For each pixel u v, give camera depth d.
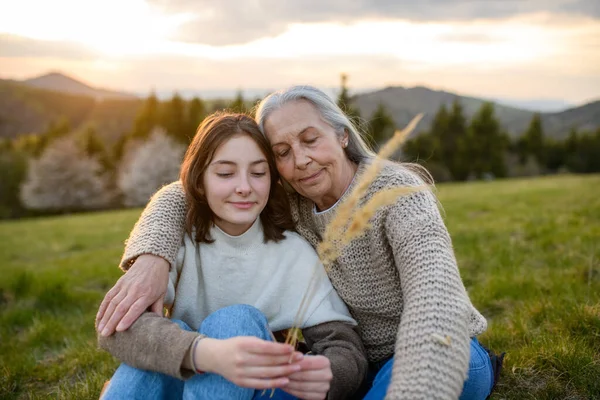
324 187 2.16
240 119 2.16
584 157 63.69
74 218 22.38
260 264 2.26
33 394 3.18
